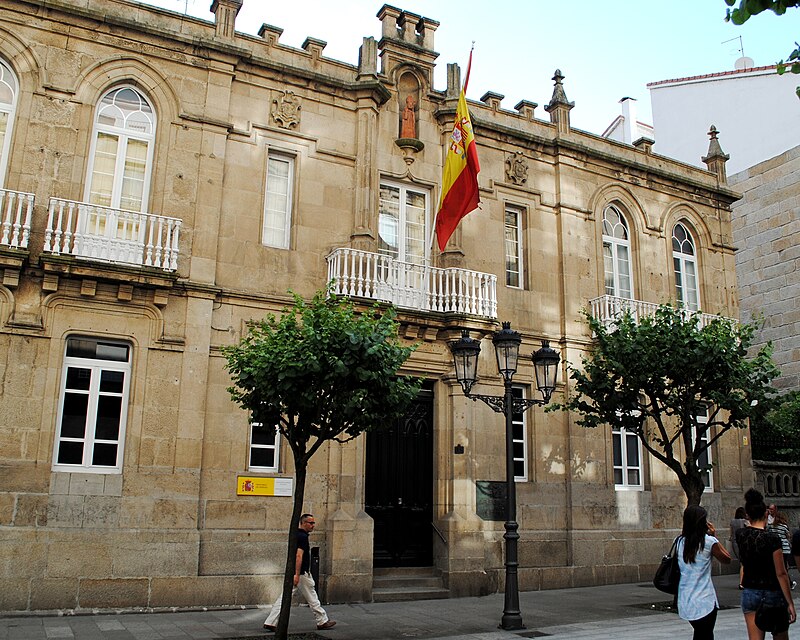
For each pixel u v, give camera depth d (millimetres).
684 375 13367
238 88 14484
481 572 14414
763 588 6926
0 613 10781
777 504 19297
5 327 11672
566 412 16547
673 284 19188
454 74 16953
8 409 11508
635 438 17688
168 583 11844
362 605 12828
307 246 14508
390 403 9891
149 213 13250
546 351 11969
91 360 12445
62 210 12180
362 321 9992
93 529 11664
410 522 14750
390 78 16219
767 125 24141
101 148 13289
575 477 16219
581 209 17922
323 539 13336
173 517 12195
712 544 6824
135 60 13562
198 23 14289
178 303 12984
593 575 15891
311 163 14914
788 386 22078
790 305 22359
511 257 17203
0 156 12438
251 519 12852
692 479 13242
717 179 20688
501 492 15305
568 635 10117
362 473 13891
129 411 12359
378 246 15477
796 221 22516
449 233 15273
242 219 13984
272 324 10562
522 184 17406
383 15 16578
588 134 18672
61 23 13062
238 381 10242
